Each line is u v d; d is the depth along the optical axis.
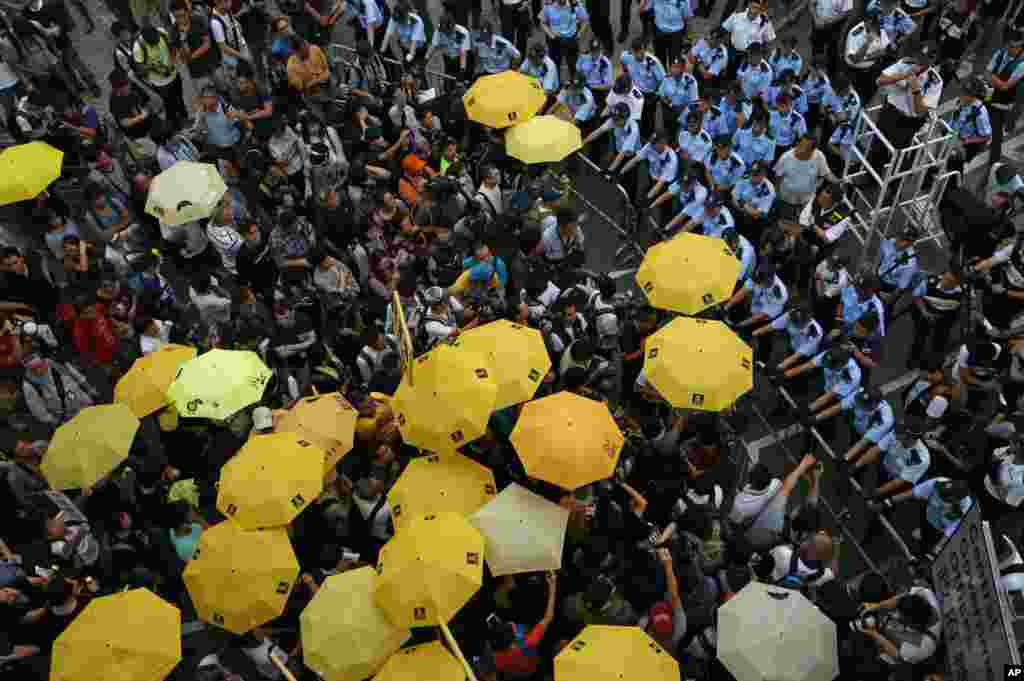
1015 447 10.65
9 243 14.99
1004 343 12.47
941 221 13.96
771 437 12.61
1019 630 9.27
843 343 11.37
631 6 17.86
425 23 18.14
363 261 13.12
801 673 8.45
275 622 10.02
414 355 11.73
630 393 12.48
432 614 8.76
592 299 12.20
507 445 11.34
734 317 12.83
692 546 9.91
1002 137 15.87
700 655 9.57
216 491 11.53
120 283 13.04
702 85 15.67
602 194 15.63
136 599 9.31
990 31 17.45
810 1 17.02
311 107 15.55
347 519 10.64
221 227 13.45
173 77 15.80
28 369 12.10
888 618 9.32
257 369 11.27
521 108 13.76
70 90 16.27
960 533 8.95
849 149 14.03
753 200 13.23
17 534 11.06
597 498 10.56
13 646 10.09
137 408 11.09
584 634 8.64
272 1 18.73
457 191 13.21
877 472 11.35
